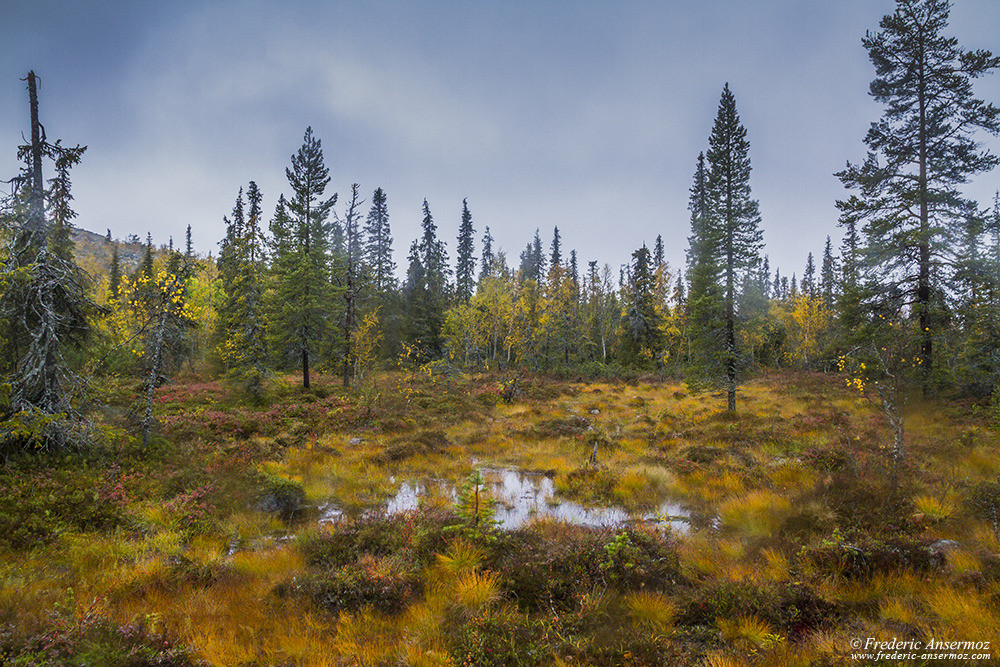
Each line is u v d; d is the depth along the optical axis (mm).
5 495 8586
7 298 10570
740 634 5180
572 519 10156
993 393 15445
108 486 9812
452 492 12148
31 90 11320
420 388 29219
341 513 10719
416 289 46281
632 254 43656
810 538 7695
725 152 21969
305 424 18469
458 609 5902
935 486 9188
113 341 14047
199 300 32625
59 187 11773
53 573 6750
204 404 20891
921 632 4707
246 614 5918
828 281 50875
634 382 34750
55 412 10617
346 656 4980
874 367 16406
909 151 19250
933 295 18484
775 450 14406
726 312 21547
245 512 10219
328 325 28406
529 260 75250
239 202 38656
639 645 4898
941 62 18984
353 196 34750
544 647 4941
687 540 8359
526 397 28156
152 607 5926
